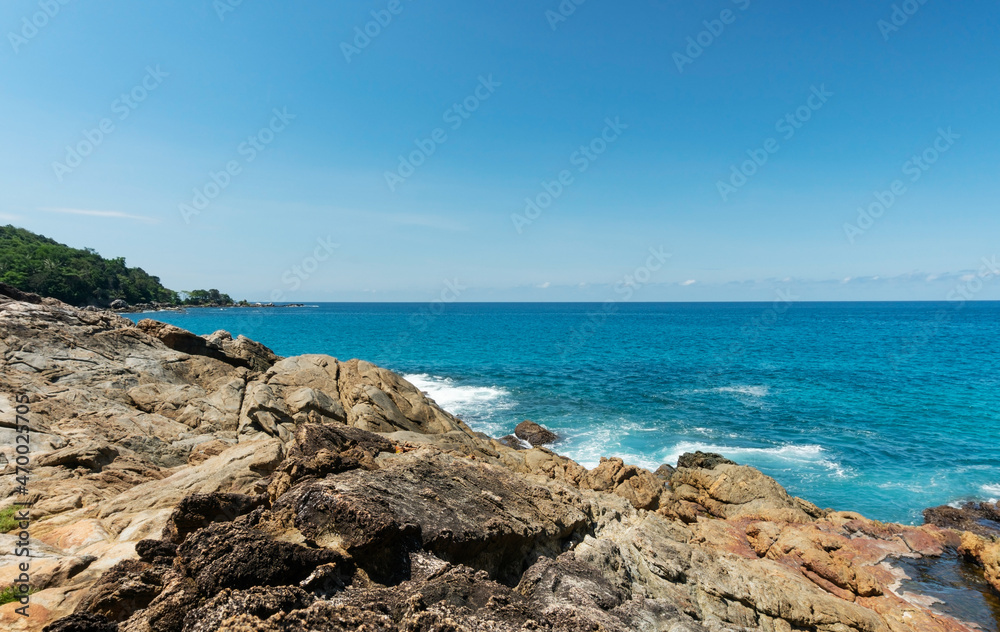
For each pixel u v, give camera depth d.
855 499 20.78
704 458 22.48
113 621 5.87
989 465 24.02
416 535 7.80
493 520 9.17
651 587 10.90
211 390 21.89
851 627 10.94
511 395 38.41
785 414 32.78
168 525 8.16
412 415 22.48
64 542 9.02
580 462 24.91
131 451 15.47
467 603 6.50
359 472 9.50
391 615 5.91
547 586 8.10
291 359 24.67
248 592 5.54
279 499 8.23
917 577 14.04
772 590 11.44
